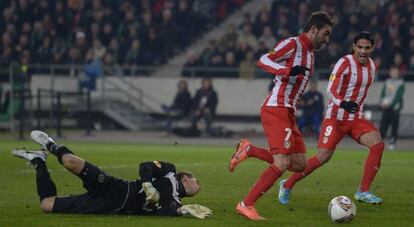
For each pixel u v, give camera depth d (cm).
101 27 8931
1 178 3716
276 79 2716
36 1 9238
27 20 9200
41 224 2430
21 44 9025
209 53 8556
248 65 8412
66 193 3231
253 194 2606
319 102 7431
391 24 8044
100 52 8650
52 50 8944
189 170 4228
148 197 2472
